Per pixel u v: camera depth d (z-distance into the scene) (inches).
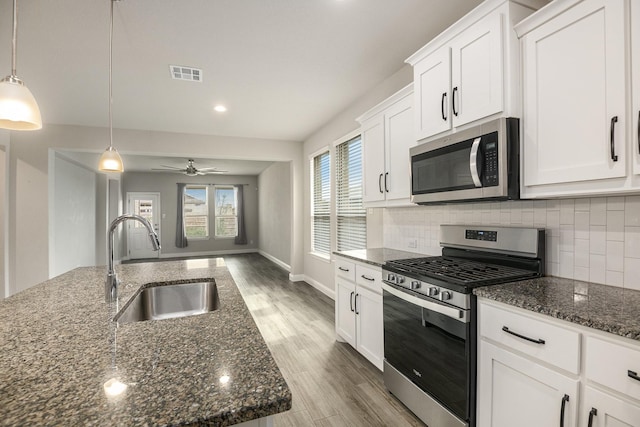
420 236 107.5
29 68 110.0
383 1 78.0
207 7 79.0
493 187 62.5
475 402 59.0
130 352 34.0
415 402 72.9
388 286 82.4
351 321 107.2
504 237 75.0
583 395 42.4
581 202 62.6
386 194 104.3
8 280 160.1
